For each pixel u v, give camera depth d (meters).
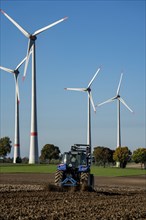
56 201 27.16
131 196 34.72
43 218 19.52
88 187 35.06
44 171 86.75
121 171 109.19
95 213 21.75
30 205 24.48
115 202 28.17
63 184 34.78
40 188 38.91
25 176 66.44
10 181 52.00
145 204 27.73
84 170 35.06
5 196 30.02
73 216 20.39
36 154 93.94
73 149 36.94
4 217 19.45
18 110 109.75
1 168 98.06
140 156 157.00
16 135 112.69
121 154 159.25
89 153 37.25
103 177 75.75
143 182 63.22
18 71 91.12
